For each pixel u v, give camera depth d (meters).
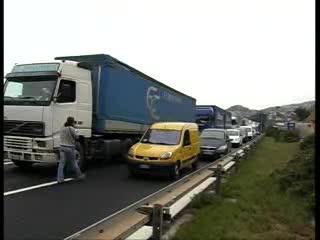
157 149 14.79
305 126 49.47
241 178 15.23
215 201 10.09
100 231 5.45
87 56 16.81
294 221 9.36
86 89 15.38
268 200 11.26
